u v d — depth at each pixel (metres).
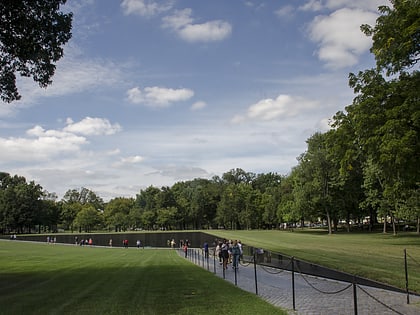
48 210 144.00
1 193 137.00
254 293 16.62
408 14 24.53
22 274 26.42
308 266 25.17
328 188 77.94
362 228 92.31
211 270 28.25
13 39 18.11
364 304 13.59
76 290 18.64
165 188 148.00
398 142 24.89
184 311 13.03
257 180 168.25
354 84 31.59
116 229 152.88
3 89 20.23
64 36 19.41
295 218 95.50
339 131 33.69
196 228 155.25
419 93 25.64
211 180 174.00
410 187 34.44
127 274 25.53
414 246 39.09
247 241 57.69
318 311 12.65
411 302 13.72
